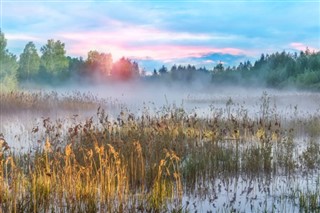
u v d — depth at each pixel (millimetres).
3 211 5316
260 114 18453
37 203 5699
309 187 7215
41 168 6969
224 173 8320
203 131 11555
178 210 5695
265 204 6203
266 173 8445
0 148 5719
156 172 7359
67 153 5945
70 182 5891
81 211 5539
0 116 18344
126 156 7645
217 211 5832
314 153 9953
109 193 5840
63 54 74000
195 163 8070
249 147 10109
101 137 8820
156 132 10266
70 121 16484
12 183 5598
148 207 5844
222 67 114000
